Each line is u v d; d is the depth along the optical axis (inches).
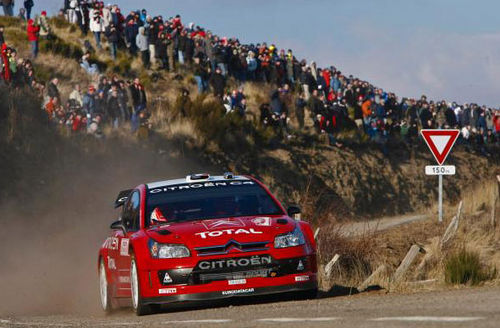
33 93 3213.6
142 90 3582.7
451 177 5059.1
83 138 3186.5
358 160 4584.2
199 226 1165.7
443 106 5531.5
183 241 1128.8
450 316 711.1
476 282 1349.7
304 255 1149.7
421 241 2144.4
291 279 1135.6
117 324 983.6
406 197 4623.5
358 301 995.9
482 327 625.0
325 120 4611.2
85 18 5206.7
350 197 4217.5
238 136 4050.2
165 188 1300.4
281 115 4407.0
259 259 1124.5
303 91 5157.5
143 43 4943.4
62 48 4662.9
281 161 4109.3
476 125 5797.2
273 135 4308.6
